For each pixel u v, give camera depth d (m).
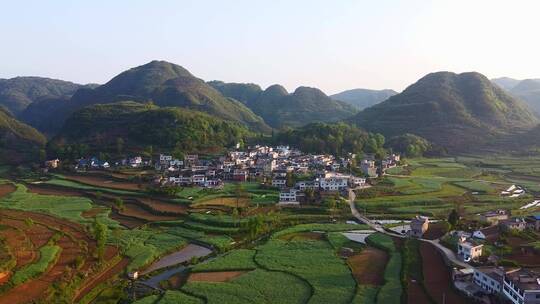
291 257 137.75
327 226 172.62
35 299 106.06
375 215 190.00
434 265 126.62
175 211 192.12
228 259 136.12
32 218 177.25
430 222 175.62
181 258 142.75
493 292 106.44
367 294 110.06
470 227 160.62
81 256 133.75
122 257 139.88
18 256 130.25
